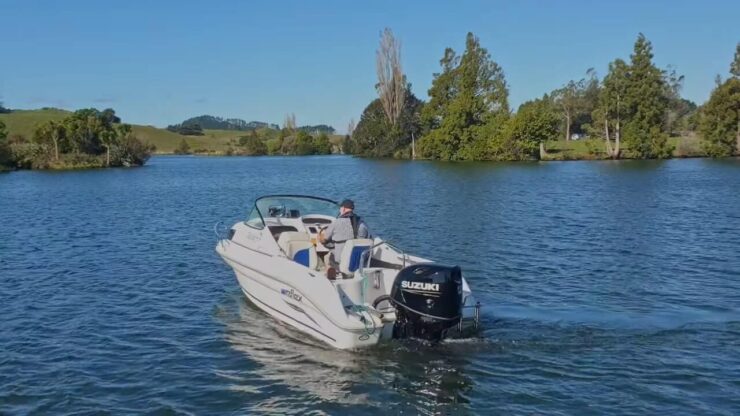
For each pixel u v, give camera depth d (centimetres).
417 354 952
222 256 1300
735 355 955
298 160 10438
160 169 7650
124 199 3650
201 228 2380
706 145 8694
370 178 5247
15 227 2423
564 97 12850
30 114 13625
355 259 1067
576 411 784
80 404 823
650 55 8238
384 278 1055
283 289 1107
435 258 1734
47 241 2073
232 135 18025
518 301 1269
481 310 1188
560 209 2884
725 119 8531
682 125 10625
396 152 10131
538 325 1095
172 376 908
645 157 8362
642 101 8281
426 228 2286
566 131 12862
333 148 14325
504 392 833
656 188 4019
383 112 10775
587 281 1455
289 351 991
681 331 1069
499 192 3788
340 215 1138
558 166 6875
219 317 1184
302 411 793
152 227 2408
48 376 911
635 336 1041
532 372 893
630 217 2605
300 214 1331
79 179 5650
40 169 7669
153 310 1238
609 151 8412
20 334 1094
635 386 849
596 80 13025
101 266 1656
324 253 1153
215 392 853
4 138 7638
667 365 917
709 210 2841
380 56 10025
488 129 8281
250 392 850
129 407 813
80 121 8294
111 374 918
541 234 2150
